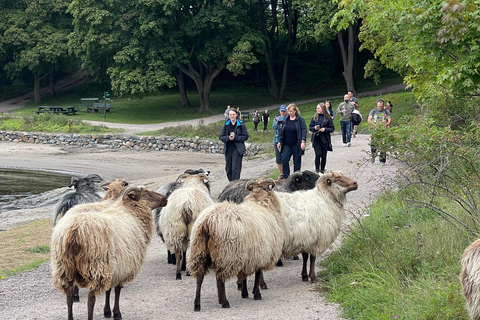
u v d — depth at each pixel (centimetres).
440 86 1094
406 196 981
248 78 6375
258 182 711
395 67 1975
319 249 749
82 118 4775
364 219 923
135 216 661
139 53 4559
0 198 1948
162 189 959
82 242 557
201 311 630
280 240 688
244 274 647
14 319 632
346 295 633
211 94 5853
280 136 1280
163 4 4425
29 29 5481
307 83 5891
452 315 516
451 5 818
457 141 887
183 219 803
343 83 5791
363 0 1116
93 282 563
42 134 3928
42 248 1080
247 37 4594
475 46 851
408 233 782
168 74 4519
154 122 4634
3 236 1231
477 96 1109
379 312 557
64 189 2025
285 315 593
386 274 662
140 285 783
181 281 801
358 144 2292
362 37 2759
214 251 616
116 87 4572
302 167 1858
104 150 3594
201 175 897
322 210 759
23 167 2805
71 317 571
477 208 790
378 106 1662
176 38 4678
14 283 818
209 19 4538
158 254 1001
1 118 4441
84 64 4794
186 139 3562
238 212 639
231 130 1246
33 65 5397
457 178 912
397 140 924
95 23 4422
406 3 931
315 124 1389
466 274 447
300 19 5625
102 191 923
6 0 5650
